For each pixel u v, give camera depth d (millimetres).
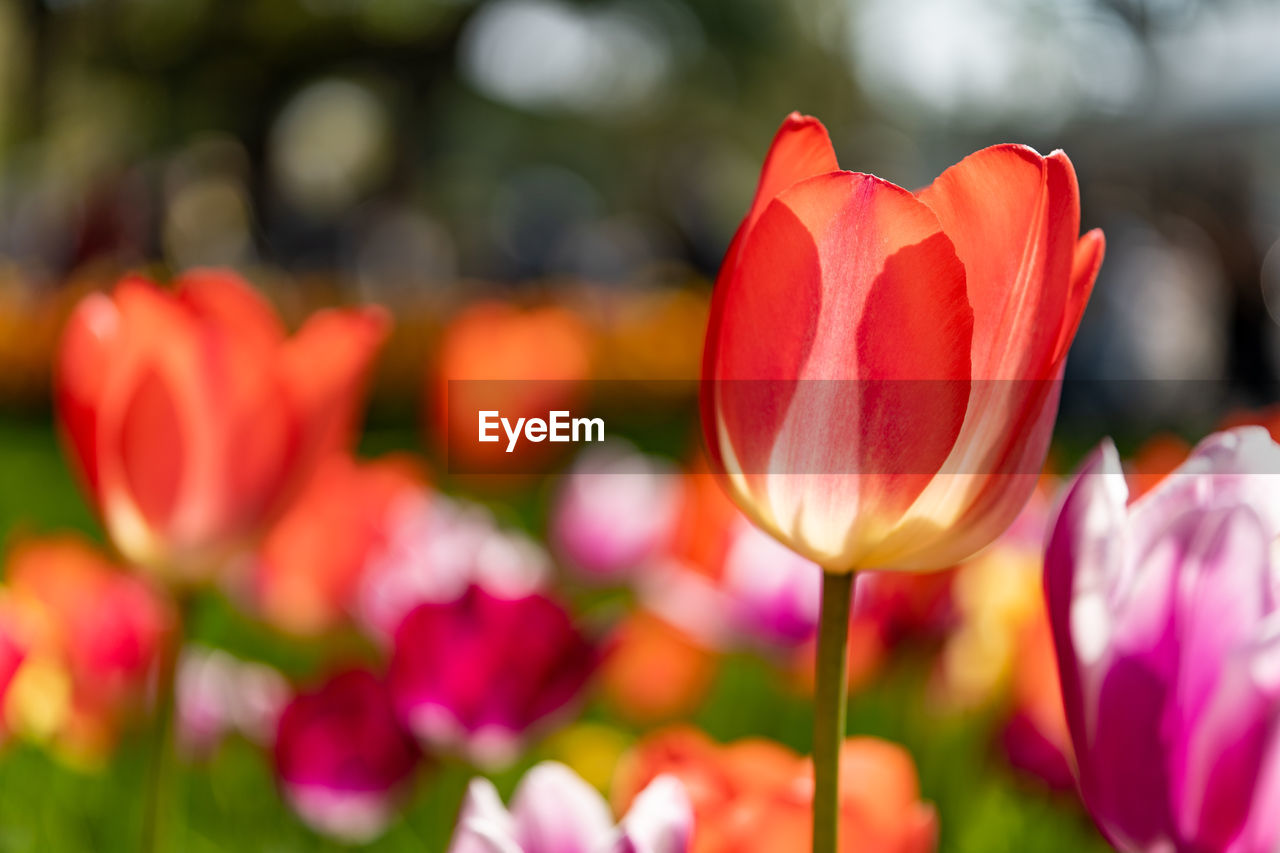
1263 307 5672
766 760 568
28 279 10023
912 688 1092
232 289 631
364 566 911
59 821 933
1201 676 499
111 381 619
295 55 13688
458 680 682
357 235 13758
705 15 15336
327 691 688
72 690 841
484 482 1995
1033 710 779
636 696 1038
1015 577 1030
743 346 521
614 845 507
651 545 1141
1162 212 6113
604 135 16422
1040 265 511
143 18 13594
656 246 12672
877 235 510
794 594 917
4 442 4898
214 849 908
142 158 13609
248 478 622
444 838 929
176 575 623
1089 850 864
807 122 523
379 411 5445
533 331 1310
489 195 15375
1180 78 6738
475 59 14211
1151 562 504
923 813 562
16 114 14328
